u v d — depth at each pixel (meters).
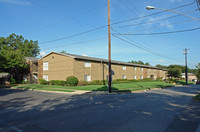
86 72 30.72
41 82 31.48
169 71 51.78
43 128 5.75
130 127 5.88
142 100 12.98
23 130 5.55
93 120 6.79
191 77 88.69
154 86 30.56
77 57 28.20
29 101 12.55
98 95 17.11
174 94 18.69
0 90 22.92
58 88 23.59
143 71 51.78
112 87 25.06
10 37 46.94
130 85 30.08
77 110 8.90
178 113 8.40
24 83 36.78
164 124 6.33
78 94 17.86
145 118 7.20
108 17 19.77
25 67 35.59
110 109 9.16
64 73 29.33
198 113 8.48
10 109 9.38
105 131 5.43
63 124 6.21
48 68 32.50
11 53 34.06
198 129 5.75
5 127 5.89
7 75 36.62
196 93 20.53
